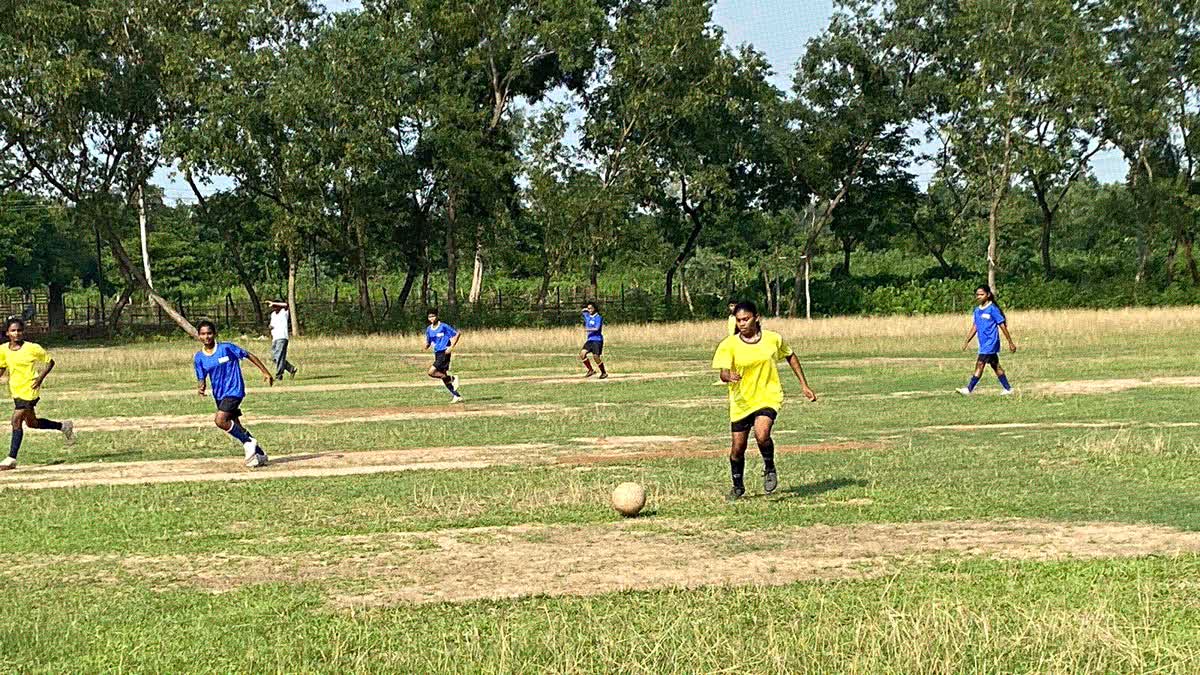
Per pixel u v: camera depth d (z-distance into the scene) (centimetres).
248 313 7162
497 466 1472
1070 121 6869
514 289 8550
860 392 2420
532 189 6456
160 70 5703
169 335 6462
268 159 5944
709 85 6569
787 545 968
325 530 1073
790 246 8519
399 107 6056
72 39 5559
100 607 822
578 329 5306
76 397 2761
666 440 1716
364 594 846
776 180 7756
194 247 8588
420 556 960
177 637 748
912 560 906
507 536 1028
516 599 819
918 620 729
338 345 4944
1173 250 7312
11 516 1174
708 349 4303
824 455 1497
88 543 1038
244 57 5756
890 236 8262
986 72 6775
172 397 2727
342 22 6031
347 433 1886
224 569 933
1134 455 1406
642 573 884
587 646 709
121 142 5922
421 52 6450
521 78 6738
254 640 737
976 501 1134
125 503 1234
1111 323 4706
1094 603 773
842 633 722
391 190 6309
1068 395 2189
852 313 7612
